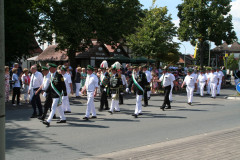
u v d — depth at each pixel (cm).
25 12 2131
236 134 689
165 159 494
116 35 2827
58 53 3562
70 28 2464
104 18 2745
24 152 560
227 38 3044
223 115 1013
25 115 1003
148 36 2048
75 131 746
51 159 516
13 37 2022
